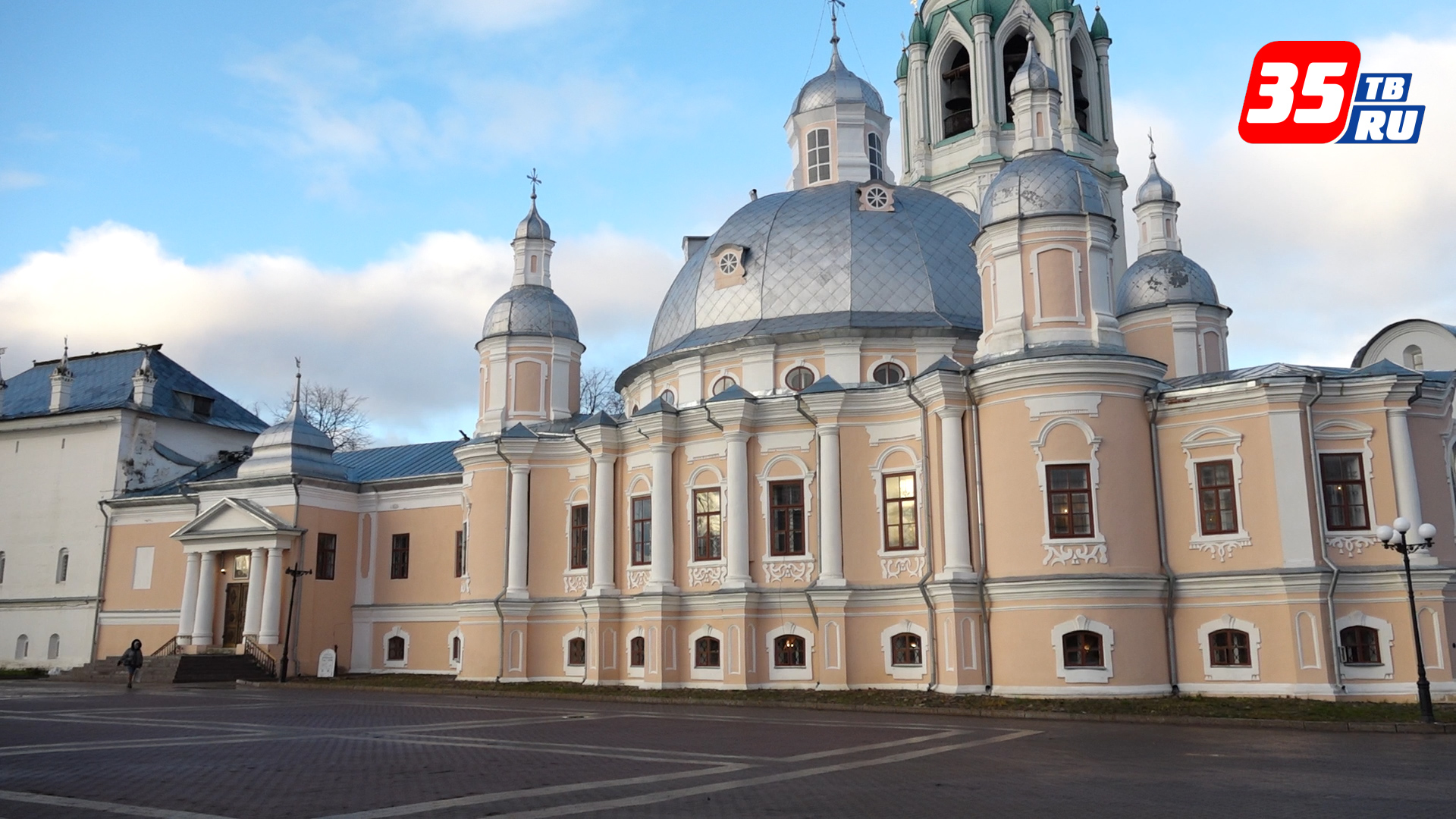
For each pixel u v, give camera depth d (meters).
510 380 46.03
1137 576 29.67
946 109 55.25
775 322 38.75
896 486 34.47
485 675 41.44
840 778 15.59
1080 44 54.66
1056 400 30.69
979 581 31.11
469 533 43.31
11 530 58.31
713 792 14.20
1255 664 28.98
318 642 49.84
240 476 51.56
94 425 57.47
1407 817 12.45
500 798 13.73
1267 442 29.78
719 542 36.56
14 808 13.05
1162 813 12.74
